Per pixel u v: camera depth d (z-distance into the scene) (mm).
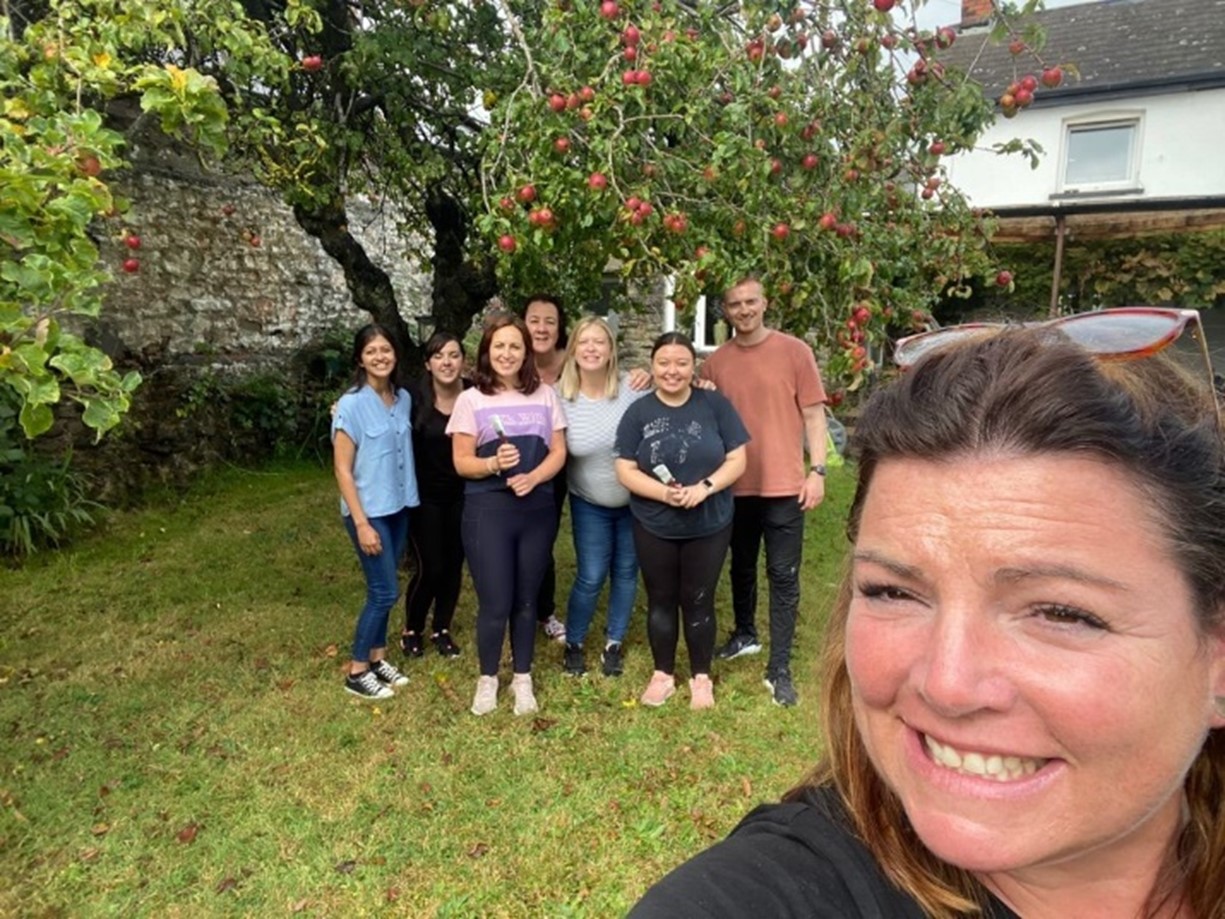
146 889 2389
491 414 3254
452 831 2654
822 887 761
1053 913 767
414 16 4051
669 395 3270
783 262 3049
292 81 4543
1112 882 757
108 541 5559
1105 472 601
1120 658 595
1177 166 9797
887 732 696
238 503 6535
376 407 3367
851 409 6363
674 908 749
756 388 3453
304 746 3135
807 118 3025
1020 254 8805
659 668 3494
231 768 2980
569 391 3518
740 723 3344
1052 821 623
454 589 3965
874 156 3137
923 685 635
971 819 637
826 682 900
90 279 1855
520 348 3307
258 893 2377
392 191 5793
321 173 4516
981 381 649
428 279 10328
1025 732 613
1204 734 648
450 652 3967
